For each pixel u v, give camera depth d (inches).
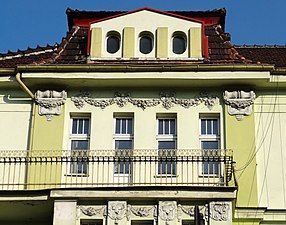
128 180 754.8
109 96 802.2
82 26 914.7
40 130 785.6
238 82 793.6
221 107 796.0
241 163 767.7
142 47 835.4
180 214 697.0
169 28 837.2
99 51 823.7
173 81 791.1
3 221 763.4
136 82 794.8
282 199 757.3
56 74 789.2
